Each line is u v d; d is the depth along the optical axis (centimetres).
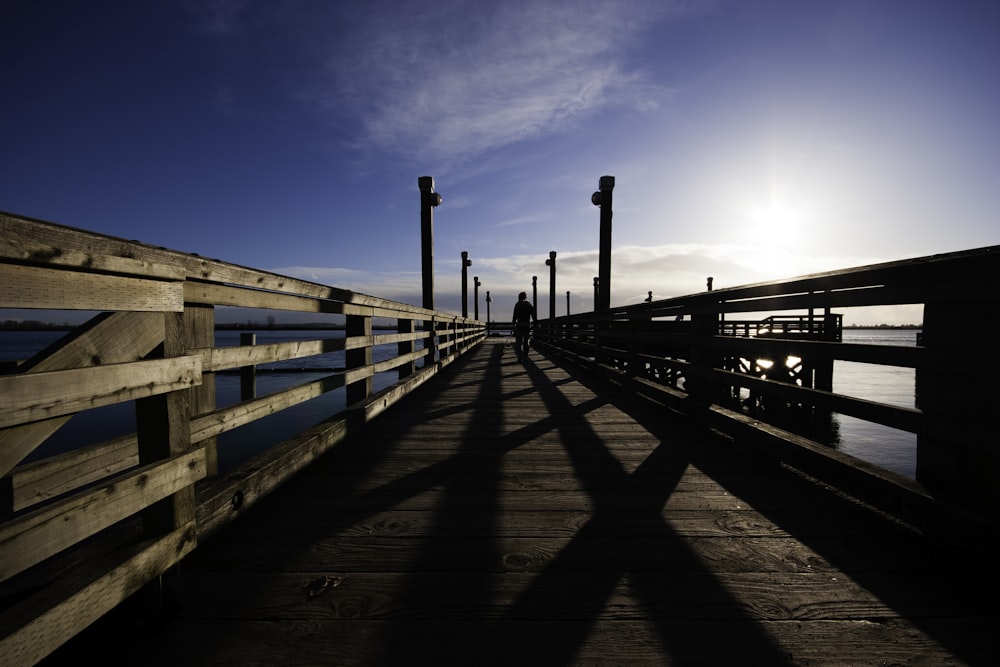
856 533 220
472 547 207
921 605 165
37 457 1055
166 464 153
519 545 210
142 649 142
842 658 140
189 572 185
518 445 380
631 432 425
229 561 194
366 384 426
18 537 104
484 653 142
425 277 1060
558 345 1488
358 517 238
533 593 172
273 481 247
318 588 175
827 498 264
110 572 130
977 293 180
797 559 197
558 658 140
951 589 174
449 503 258
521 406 560
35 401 111
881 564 192
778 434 310
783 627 154
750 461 336
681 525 230
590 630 152
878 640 148
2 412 103
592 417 492
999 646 145
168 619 157
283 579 181
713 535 219
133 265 140
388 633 150
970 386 187
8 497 160
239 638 148
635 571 188
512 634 150
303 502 258
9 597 127
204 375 211
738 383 371
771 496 268
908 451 1406
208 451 219
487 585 177
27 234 108
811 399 280
